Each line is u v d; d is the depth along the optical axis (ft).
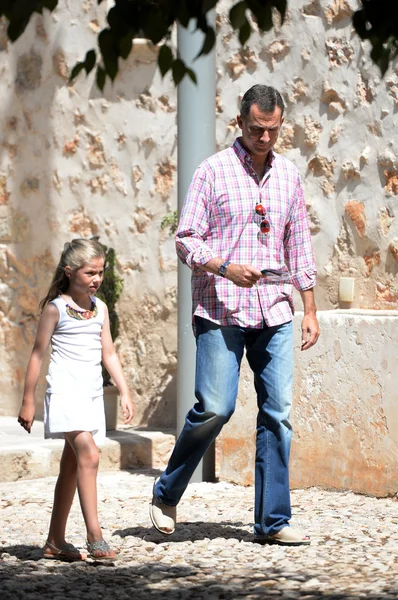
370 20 22.58
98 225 65.31
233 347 34.40
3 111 69.31
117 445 56.65
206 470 51.75
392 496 43.91
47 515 42.01
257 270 32.91
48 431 32.48
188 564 32.07
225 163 35.14
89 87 65.31
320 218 54.49
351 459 45.65
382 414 44.14
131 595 28.14
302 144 55.36
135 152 63.72
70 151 66.23
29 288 68.54
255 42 57.26
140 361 63.62
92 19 65.05
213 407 34.04
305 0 55.11
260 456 35.04
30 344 68.49
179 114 51.37
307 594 27.76
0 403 69.97
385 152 51.72
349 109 53.36
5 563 32.63
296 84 55.57
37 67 67.51
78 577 30.48
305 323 35.63
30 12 20.01
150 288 63.16
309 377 47.47
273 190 35.12
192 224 34.78
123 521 39.99
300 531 35.99
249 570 31.04
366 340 44.78
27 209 68.44
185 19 21.52
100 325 33.42
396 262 51.34
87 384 32.76
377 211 52.06
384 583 28.81
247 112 34.09
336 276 53.93
